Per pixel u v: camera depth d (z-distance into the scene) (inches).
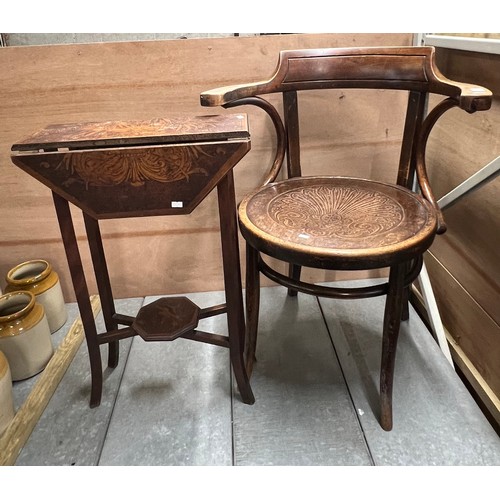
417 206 34.1
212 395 40.0
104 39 54.3
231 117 33.4
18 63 42.1
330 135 48.2
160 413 38.2
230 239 32.9
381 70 38.4
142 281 54.1
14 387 41.6
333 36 43.5
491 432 35.3
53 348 46.1
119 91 44.1
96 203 30.6
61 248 51.4
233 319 35.3
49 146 28.4
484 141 38.2
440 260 48.6
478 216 40.1
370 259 28.0
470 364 42.8
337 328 47.9
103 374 42.8
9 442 35.0
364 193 37.1
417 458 33.4
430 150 49.4
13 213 48.9
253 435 35.8
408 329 47.1
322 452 34.2
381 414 35.7
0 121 44.4
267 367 42.9
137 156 28.7
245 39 42.8
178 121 32.7
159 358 44.8
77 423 37.4
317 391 39.9
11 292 44.3
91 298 53.4
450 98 34.0
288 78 39.4
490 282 38.8
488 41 35.3
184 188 30.1
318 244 29.1
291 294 53.0
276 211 34.1
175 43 42.4
